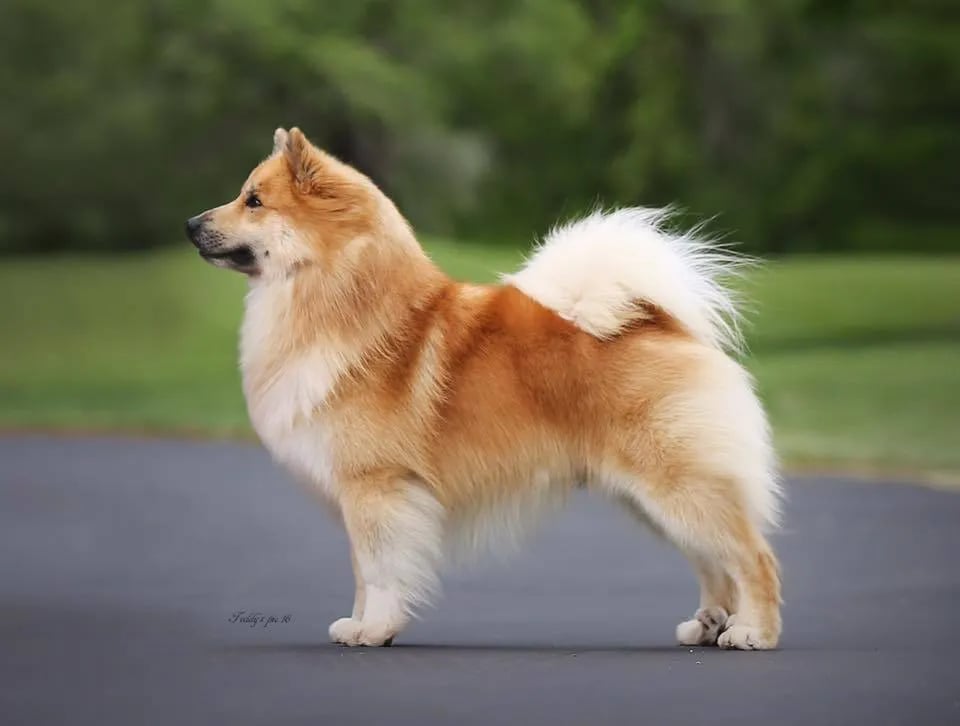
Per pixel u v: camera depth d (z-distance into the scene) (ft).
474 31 156.35
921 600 37.24
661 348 31.55
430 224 171.53
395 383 31.50
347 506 31.50
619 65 169.58
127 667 29.19
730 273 33.22
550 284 32.37
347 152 160.86
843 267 151.12
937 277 144.25
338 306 31.60
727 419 31.19
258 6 147.64
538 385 31.65
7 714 24.90
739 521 31.01
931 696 25.91
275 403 31.76
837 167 181.78
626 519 34.12
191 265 151.43
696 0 161.38
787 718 24.12
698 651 30.81
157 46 157.28
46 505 58.23
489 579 42.63
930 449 73.72
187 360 123.03
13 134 164.96
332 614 36.27
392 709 24.89
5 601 38.04
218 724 23.93
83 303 141.38
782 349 114.93
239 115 157.28
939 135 181.78
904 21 174.50
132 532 51.26
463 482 31.76
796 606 36.52
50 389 111.14
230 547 48.11
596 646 31.83
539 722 23.79
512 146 185.26
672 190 178.09
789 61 175.01
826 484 63.16
